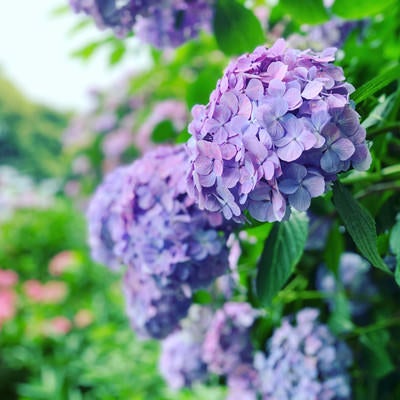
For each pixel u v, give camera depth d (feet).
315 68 1.32
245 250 2.31
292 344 2.25
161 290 2.07
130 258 1.97
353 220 1.40
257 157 1.28
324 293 2.39
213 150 1.34
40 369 6.50
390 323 2.40
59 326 6.67
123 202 1.92
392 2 1.95
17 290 8.48
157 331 2.18
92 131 8.61
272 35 2.59
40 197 12.79
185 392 4.38
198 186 1.37
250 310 2.54
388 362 2.33
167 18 2.43
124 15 2.26
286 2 2.03
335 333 2.34
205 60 3.46
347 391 2.21
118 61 2.97
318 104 1.26
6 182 13.03
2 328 7.28
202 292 2.44
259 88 1.32
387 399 2.56
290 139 1.26
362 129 1.28
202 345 2.86
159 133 3.21
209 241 1.85
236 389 2.58
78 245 10.73
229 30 2.20
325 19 2.03
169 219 1.86
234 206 1.34
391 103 1.73
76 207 10.21
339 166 1.28
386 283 2.58
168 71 3.56
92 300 7.67
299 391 2.21
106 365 5.44
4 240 10.61
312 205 2.08
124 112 8.25
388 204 1.96
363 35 2.35
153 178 1.90
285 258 1.80
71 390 5.48
